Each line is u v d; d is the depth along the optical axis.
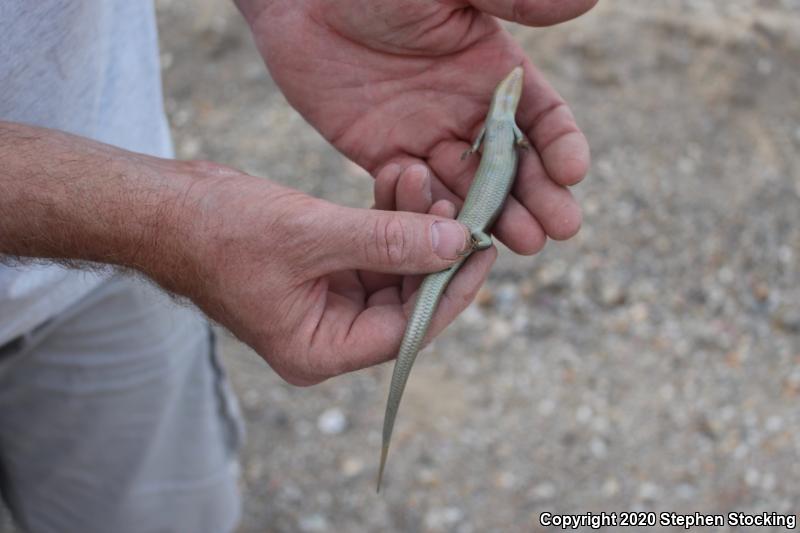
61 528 0.77
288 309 0.50
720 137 1.15
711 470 0.87
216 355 0.73
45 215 0.47
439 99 0.56
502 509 0.86
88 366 0.67
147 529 0.76
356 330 0.50
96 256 0.49
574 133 0.54
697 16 1.27
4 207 0.47
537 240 0.54
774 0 1.33
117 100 0.59
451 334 0.99
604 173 1.11
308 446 0.92
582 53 1.24
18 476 0.75
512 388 0.94
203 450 0.75
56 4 0.51
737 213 1.07
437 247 0.48
